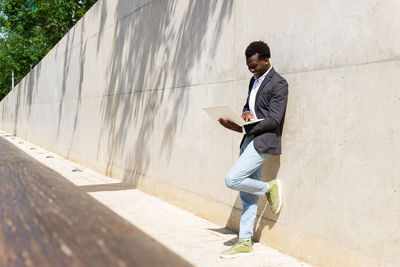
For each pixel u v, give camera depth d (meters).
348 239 3.18
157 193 6.50
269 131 3.66
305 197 3.60
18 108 22.84
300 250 3.64
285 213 3.83
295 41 3.73
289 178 3.78
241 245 3.75
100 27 9.37
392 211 2.85
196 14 5.37
